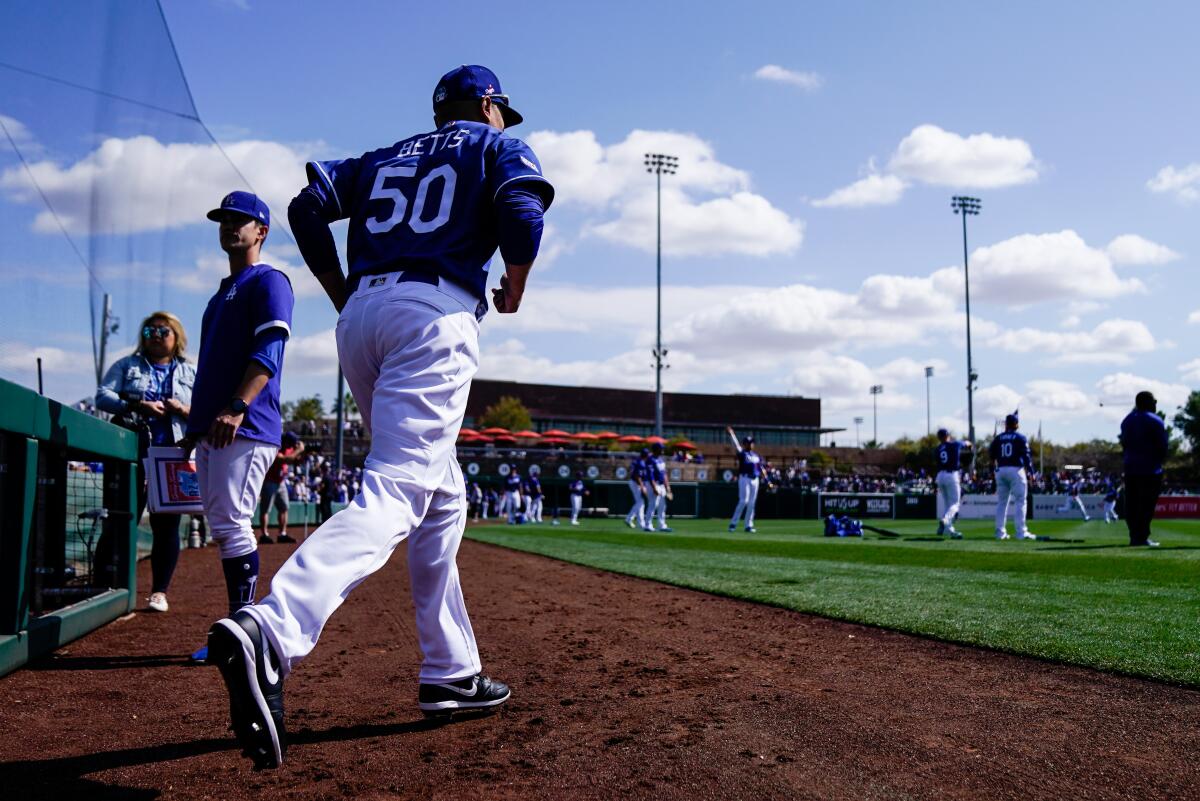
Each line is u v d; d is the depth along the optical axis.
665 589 6.40
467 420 73.38
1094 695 2.87
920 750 2.26
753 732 2.43
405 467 2.09
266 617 1.77
